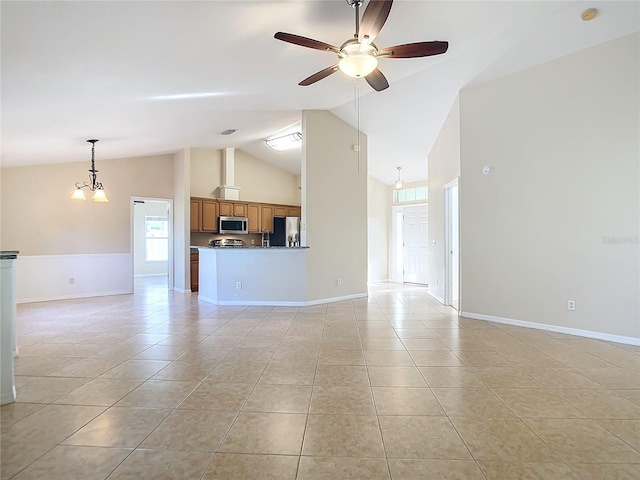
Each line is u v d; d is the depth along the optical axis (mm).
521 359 3137
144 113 4297
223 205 7953
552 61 3971
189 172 7320
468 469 1669
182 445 1866
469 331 4078
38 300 6133
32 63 2664
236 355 3275
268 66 3439
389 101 5188
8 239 5898
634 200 3512
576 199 3855
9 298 2359
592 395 2432
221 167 8133
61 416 2166
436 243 6344
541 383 2631
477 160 4617
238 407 2281
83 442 1894
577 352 3312
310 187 5613
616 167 3604
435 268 6426
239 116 5254
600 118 3684
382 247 9055
